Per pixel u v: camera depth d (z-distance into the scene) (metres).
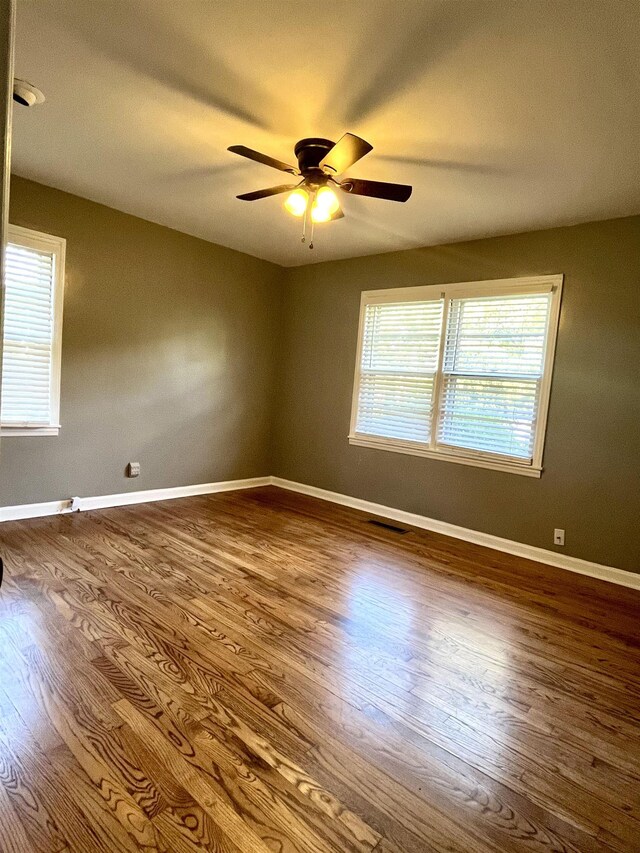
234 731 1.74
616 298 3.43
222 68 2.12
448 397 4.30
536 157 2.68
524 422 3.86
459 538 4.21
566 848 1.39
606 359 3.47
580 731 1.88
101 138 2.80
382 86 2.15
